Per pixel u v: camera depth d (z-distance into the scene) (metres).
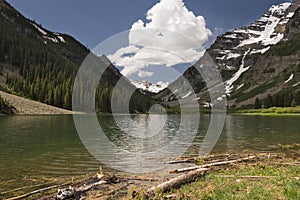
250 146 33.53
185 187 14.48
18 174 19.41
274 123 76.62
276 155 26.45
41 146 31.09
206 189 13.79
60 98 128.75
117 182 17.23
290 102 176.50
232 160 23.92
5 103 95.50
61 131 46.12
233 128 59.66
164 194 13.52
